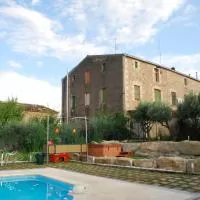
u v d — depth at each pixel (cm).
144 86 3391
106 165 1836
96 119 2833
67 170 1684
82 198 969
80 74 3628
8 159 2108
